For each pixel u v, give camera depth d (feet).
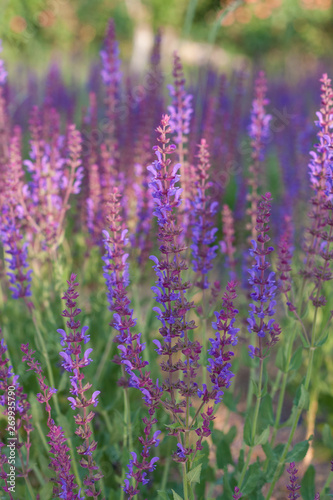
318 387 11.89
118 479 8.26
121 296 6.44
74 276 6.47
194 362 6.31
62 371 10.43
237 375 13.91
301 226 14.61
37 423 8.59
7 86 14.88
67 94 26.96
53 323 10.38
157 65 14.55
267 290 7.04
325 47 56.85
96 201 11.91
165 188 6.02
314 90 31.81
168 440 9.66
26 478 7.14
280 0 52.31
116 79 13.70
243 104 25.63
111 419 10.53
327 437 9.62
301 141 15.62
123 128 14.38
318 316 12.93
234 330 6.35
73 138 10.92
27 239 11.12
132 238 11.69
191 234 9.89
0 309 11.84
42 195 11.02
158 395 6.40
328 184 7.54
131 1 45.29
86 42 49.34
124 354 6.39
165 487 9.32
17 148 9.73
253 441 7.91
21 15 15.88
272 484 8.27
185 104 9.99
